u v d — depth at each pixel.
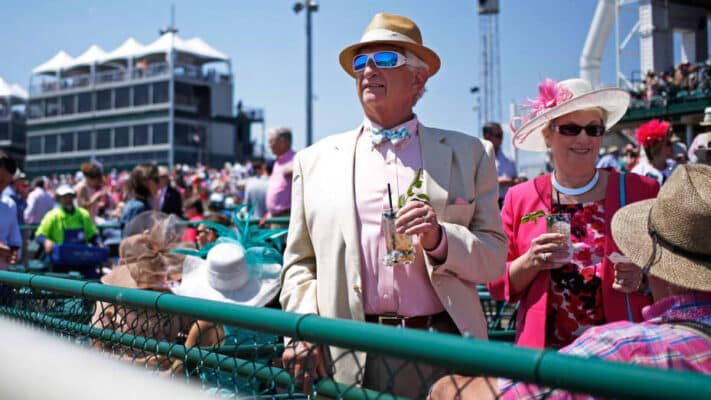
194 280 4.37
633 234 2.14
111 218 16.30
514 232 3.47
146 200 8.89
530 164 14.78
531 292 3.29
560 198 3.38
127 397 2.00
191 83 85.94
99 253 8.27
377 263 2.88
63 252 8.05
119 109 87.44
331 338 1.86
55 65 93.38
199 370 2.65
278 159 8.94
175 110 84.19
